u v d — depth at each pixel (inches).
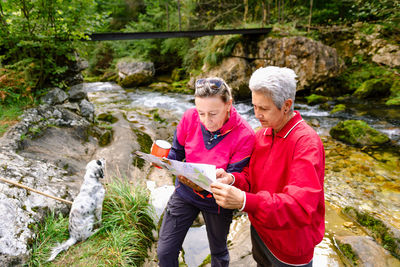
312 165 37.9
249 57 358.3
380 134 189.2
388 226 95.1
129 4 594.9
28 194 88.4
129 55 524.7
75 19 178.5
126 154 149.3
